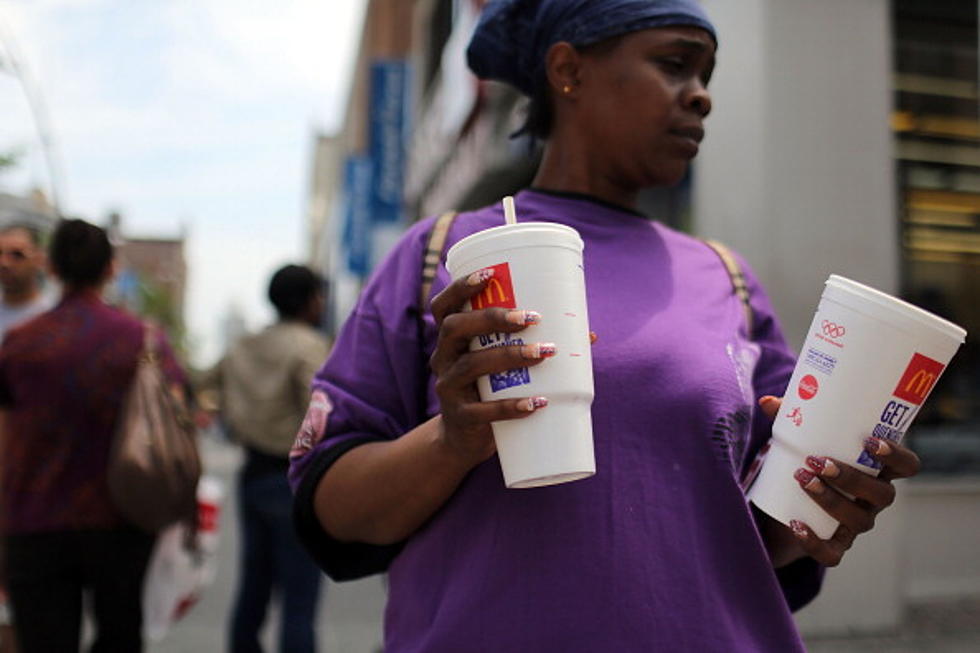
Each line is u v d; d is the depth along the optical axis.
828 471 1.14
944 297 5.80
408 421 1.33
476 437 1.09
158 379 2.78
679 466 1.20
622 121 1.39
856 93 4.80
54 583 2.68
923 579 5.33
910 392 1.15
